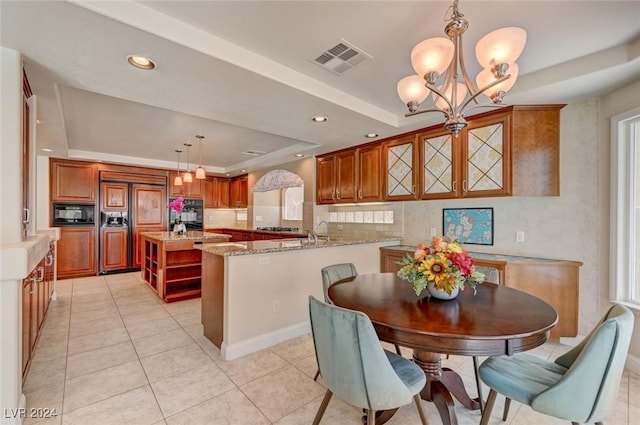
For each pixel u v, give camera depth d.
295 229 6.09
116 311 3.80
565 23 1.82
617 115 2.48
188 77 2.20
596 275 2.69
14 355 1.67
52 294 4.21
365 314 1.43
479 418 1.85
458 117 1.66
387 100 3.01
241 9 1.69
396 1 1.62
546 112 2.86
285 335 2.99
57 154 4.95
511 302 1.72
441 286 1.67
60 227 5.51
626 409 1.90
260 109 2.86
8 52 1.81
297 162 5.46
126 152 5.57
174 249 4.33
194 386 2.18
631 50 2.02
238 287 2.66
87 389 2.12
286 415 1.87
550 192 2.86
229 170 7.02
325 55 2.18
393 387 1.36
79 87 2.37
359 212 4.79
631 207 2.43
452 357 2.67
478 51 1.52
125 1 1.58
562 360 1.67
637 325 2.33
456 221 3.65
